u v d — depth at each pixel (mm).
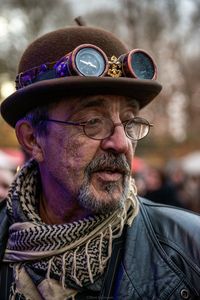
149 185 6359
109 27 14078
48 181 1671
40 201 1757
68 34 1642
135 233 1620
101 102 1551
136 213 1646
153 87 1614
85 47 1533
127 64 1559
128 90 1561
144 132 1632
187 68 21703
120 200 1553
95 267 1563
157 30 16938
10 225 1781
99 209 1546
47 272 1584
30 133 1715
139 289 1531
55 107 1590
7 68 15758
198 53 21797
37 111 1643
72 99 1557
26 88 1597
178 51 19703
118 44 1661
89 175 1548
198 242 1598
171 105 21078
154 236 1622
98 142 1546
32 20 17125
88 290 1563
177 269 1551
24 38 16750
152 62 1626
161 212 1705
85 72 1521
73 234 1572
